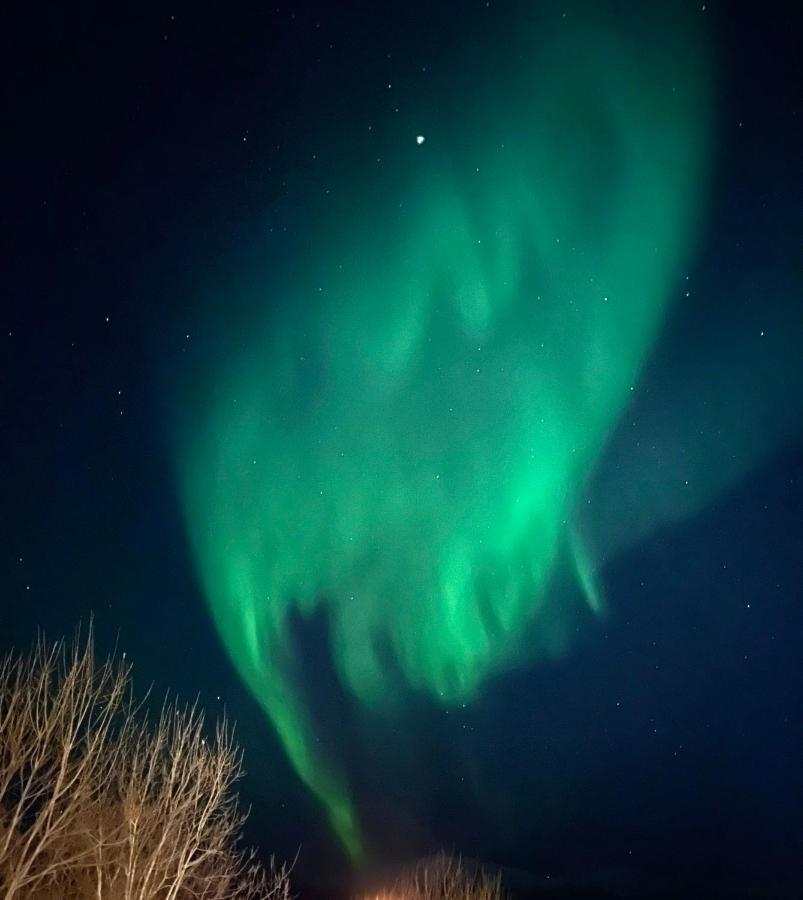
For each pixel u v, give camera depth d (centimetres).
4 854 969
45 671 1055
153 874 1095
